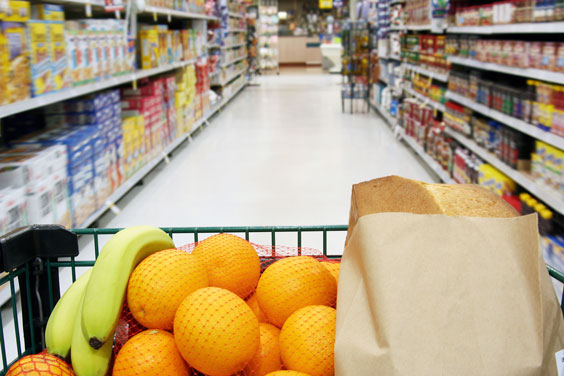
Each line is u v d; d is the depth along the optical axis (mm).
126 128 4047
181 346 774
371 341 672
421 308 668
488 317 666
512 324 665
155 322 835
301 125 7910
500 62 3289
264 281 935
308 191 4445
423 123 5648
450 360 644
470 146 3930
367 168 5246
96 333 783
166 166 5375
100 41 3469
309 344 803
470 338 656
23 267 944
